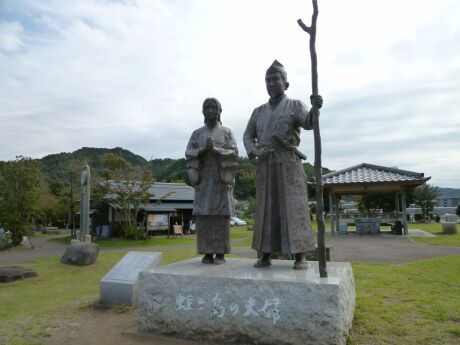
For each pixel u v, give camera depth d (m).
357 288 7.32
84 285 9.45
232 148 6.25
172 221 29.41
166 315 5.09
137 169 31.08
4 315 6.54
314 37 4.67
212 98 6.24
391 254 13.84
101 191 25.14
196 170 6.08
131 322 5.93
